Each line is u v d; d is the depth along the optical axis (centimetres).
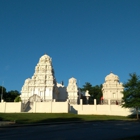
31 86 10894
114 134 2369
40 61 11488
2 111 7181
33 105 7281
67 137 2114
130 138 1925
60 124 3934
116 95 10650
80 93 12594
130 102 6356
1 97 11312
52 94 10700
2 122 3959
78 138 2045
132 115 7169
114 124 3847
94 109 7725
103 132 2562
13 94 13212
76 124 3875
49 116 5419
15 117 4819
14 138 2039
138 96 6431
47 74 11144
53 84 10856
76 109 7800
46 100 10325
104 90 10906
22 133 2469
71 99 11538
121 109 7562
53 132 2561
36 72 11256
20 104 7206
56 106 7106
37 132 2569
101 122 4422
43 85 10781
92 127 3234
